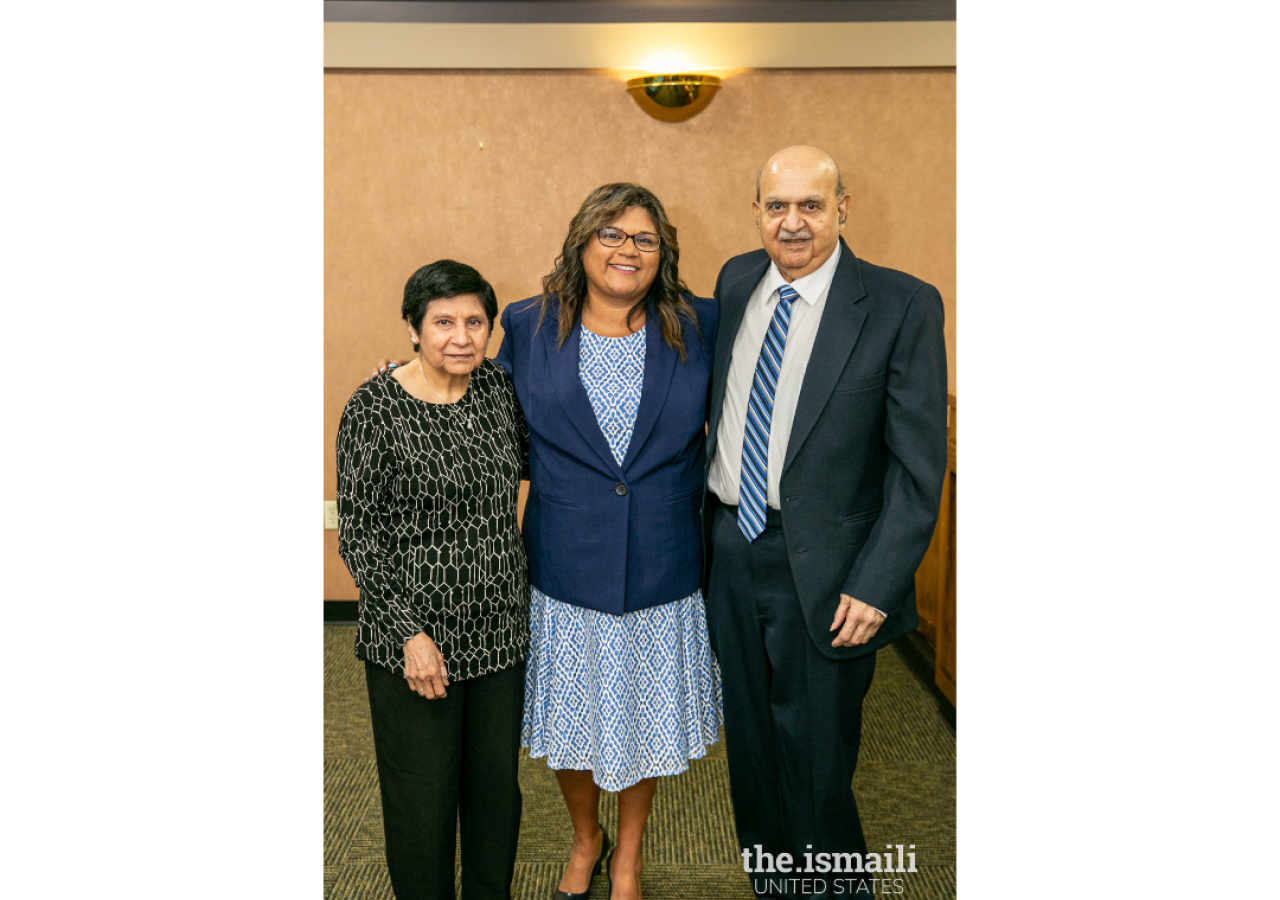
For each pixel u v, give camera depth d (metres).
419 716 1.92
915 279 2.02
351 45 3.71
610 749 2.06
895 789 2.97
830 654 2.06
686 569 2.12
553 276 2.08
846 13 3.36
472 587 1.90
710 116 4.16
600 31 3.48
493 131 4.17
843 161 4.18
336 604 4.44
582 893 2.33
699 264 4.23
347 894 2.44
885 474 2.09
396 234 4.22
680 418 2.06
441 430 1.87
